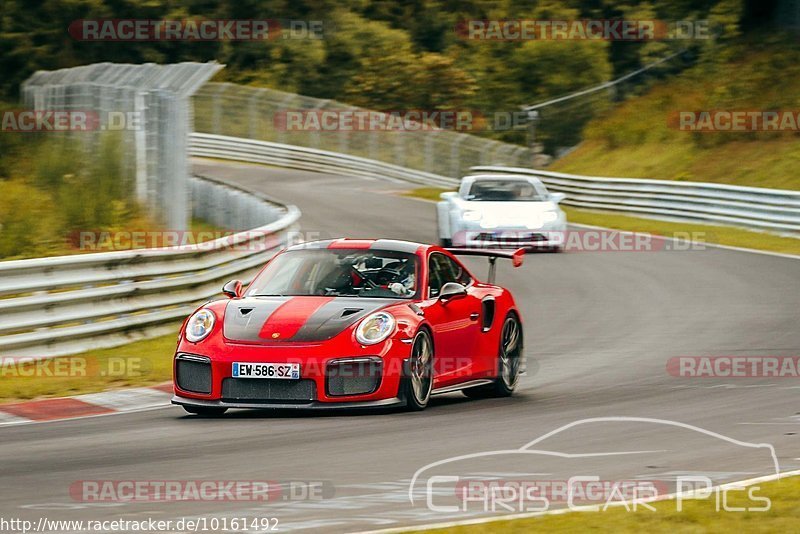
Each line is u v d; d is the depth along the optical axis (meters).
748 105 125.81
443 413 30.41
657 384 35.31
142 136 75.25
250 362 29.08
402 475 22.06
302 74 195.75
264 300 31.66
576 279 63.81
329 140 170.62
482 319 34.03
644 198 103.38
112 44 168.50
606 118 150.62
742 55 137.62
